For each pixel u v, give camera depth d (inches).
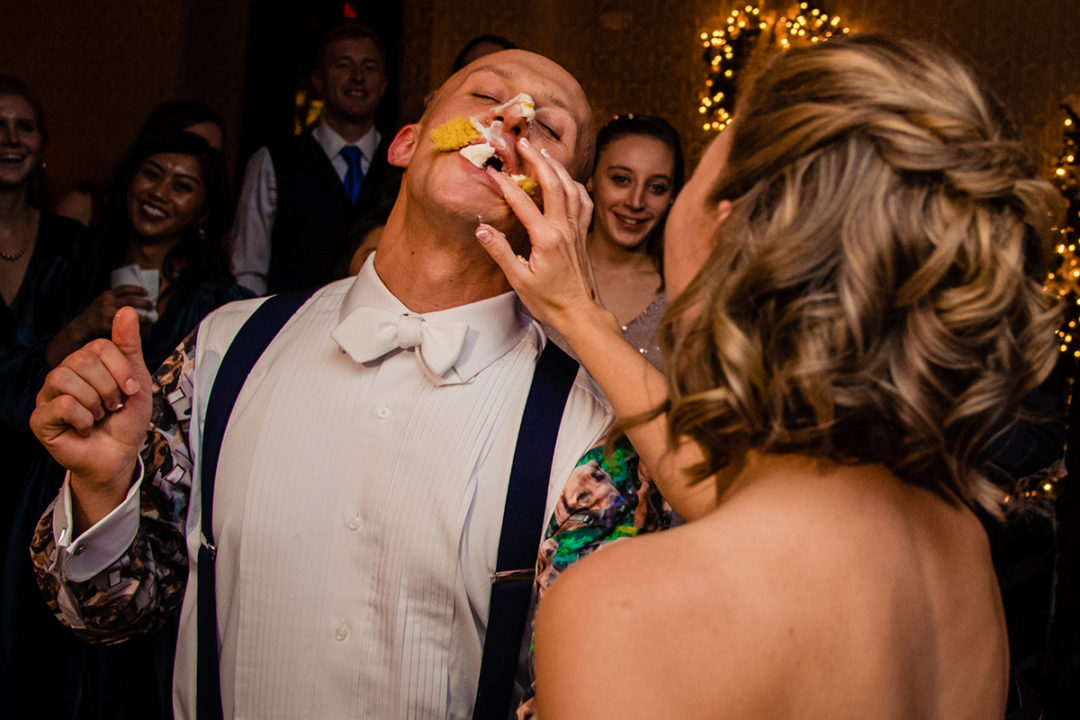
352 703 43.3
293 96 251.1
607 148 110.0
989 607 31.3
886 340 26.9
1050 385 78.5
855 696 25.8
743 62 253.1
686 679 24.4
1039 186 27.9
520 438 44.0
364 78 148.1
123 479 44.8
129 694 81.7
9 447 97.7
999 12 238.5
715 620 25.0
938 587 29.0
